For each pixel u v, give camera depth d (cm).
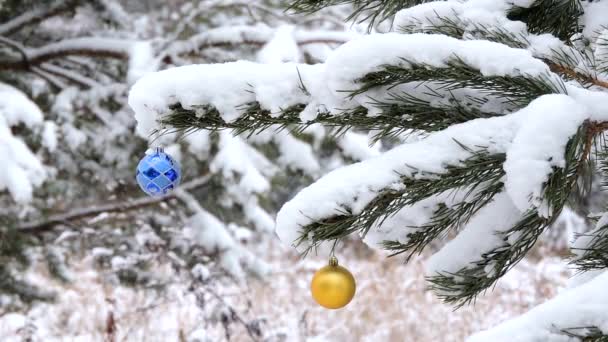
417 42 110
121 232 460
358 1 165
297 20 449
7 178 315
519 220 119
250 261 464
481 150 102
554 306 96
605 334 92
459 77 109
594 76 133
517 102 112
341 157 436
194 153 410
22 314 440
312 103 116
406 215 119
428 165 104
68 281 434
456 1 150
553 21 150
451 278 123
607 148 113
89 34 447
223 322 417
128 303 466
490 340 98
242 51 450
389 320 491
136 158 445
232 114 118
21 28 423
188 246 448
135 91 119
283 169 431
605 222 127
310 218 108
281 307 505
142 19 497
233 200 450
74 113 432
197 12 421
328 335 480
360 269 564
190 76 118
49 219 437
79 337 446
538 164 93
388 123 116
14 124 346
